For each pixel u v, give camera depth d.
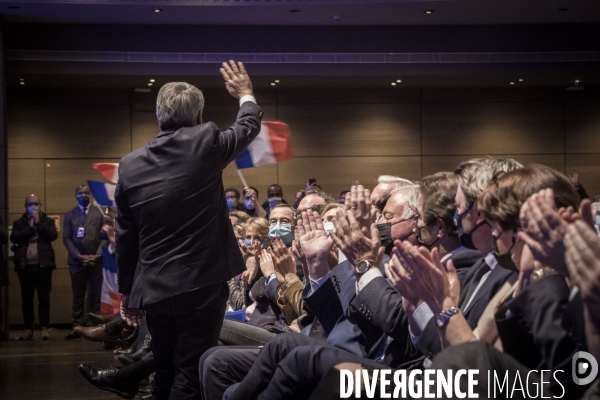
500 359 1.64
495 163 2.14
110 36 9.99
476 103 11.76
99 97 11.24
